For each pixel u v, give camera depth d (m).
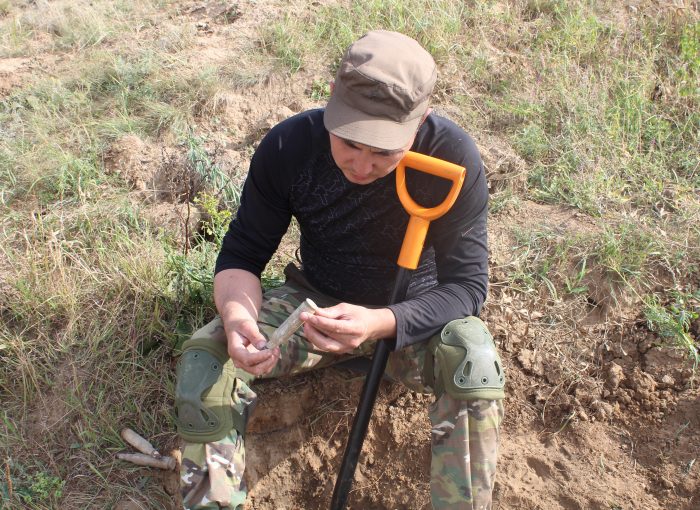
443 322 2.10
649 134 3.62
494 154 3.41
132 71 3.75
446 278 2.18
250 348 2.08
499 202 3.27
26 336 2.75
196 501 2.04
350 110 1.84
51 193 3.23
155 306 2.74
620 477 2.59
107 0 4.41
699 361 2.75
